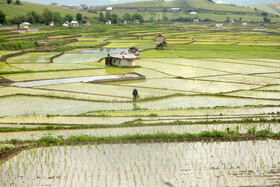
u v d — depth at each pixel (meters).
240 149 19.66
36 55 77.56
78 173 16.38
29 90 40.06
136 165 17.27
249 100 37.22
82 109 32.16
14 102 34.47
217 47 96.56
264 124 25.89
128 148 20.00
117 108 32.84
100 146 20.42
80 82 45.75
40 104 33.84
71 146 20.52
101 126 25.55
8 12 185.62
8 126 25.59
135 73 53.66
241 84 46.97
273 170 16.53
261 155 18.62
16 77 48.56
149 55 79.25
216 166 17.09
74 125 26.02
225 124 26.17
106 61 62.53
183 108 32.69
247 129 24.42
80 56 77.38
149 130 24.41
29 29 142.25
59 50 87.50
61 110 31.59
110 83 46.22
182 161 17.81
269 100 37.38
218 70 58.50
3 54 74.62
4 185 15.06
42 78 48.16
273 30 184.38
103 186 14.94
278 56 77.75
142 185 14.97
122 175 16.06
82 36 135.38
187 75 53.62
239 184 15.02
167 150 19.59
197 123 26.48
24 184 15.20
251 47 96.50
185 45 102.94
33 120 27.53
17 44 87.75
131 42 115.25
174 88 43.53
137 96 36.69
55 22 181.38
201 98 38.06
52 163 17.66
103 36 137.75
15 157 18.66
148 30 176.38
